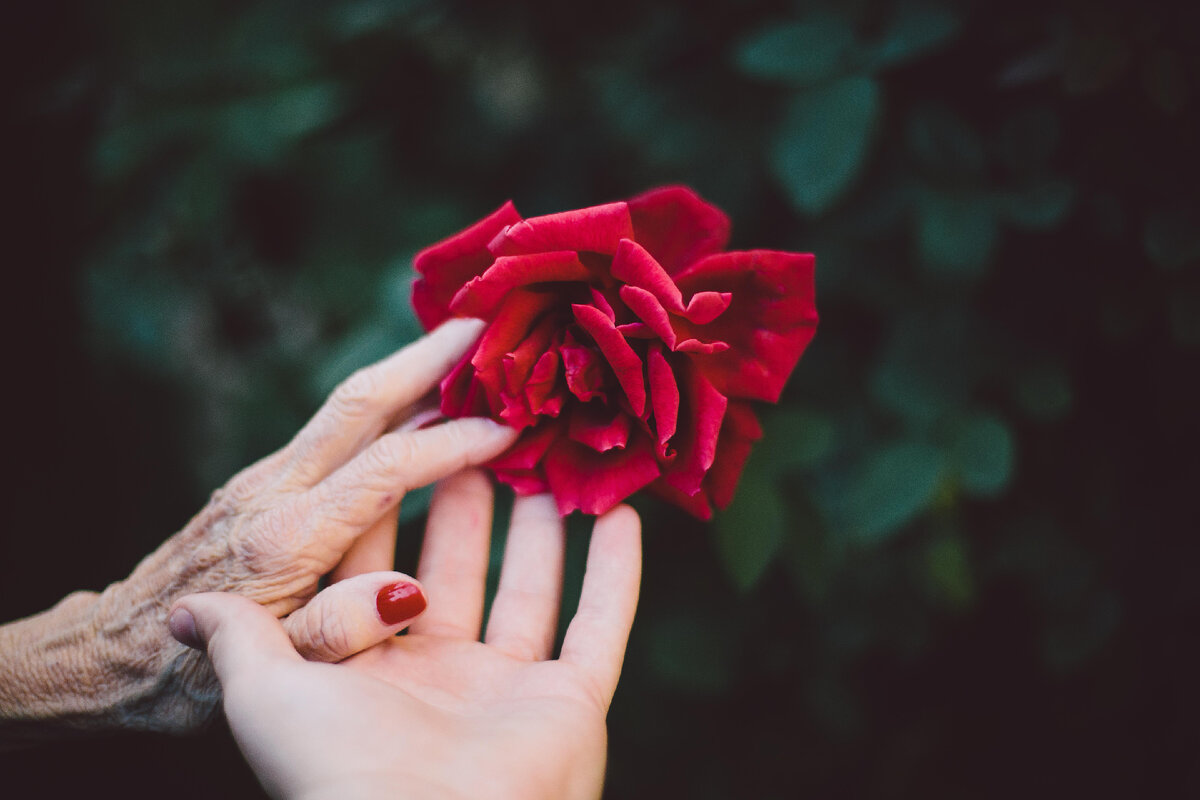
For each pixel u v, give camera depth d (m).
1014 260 0.41
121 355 0.60
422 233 0.50
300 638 0.32
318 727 0.30
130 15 0.46
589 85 0.52
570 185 0.52
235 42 0.47
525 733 0.31
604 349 0.32
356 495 0.34
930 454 0.39
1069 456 0.44
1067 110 0.39
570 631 0.35
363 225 0.50
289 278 0.51
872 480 0.39
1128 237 0.39
